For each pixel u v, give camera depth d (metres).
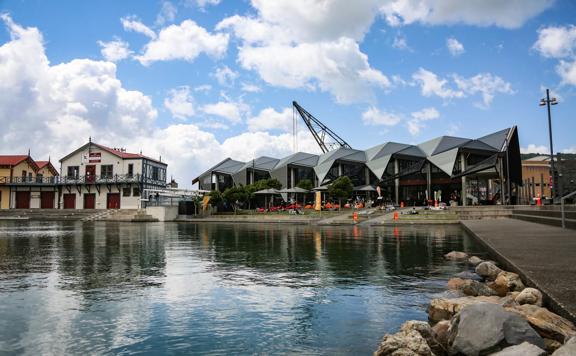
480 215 41.50
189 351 5.60
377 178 70.56
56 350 5.59
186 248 18.02
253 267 12.45
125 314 7.28
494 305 5.35
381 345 4.93
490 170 58.25
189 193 64.06
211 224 46.22
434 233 27.42
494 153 60.53
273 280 10.33
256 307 7.76
